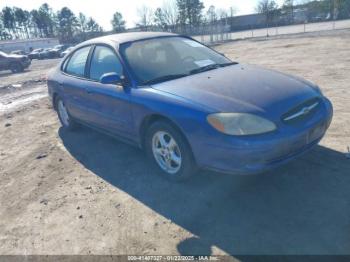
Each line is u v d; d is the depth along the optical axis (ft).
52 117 24.31
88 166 14.73
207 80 12.01
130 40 14.43
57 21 318.24
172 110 10.89
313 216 9.45
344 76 26.48
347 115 16.84
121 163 14.51
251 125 9.67
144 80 12.73
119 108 13.29
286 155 10.19
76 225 10.61
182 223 9.96
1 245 10.18
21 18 325.83
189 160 11.18
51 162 15.74
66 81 17.20
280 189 10.93
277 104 10.25
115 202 11.57
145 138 12.69
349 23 127.95
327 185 10.83
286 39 79.46
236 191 11.16
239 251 8.56
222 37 121.70
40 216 11.41
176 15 209.36
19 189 13.60
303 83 12.06
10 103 32.45
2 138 20.67
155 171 13.25
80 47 17.13
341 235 8.62
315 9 192.03
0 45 209.56
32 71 71.67
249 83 11.50
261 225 9.36
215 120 9.92
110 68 14.08
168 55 14.24
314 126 10.60
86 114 16.25
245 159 9.64
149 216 10.52
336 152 12.91
